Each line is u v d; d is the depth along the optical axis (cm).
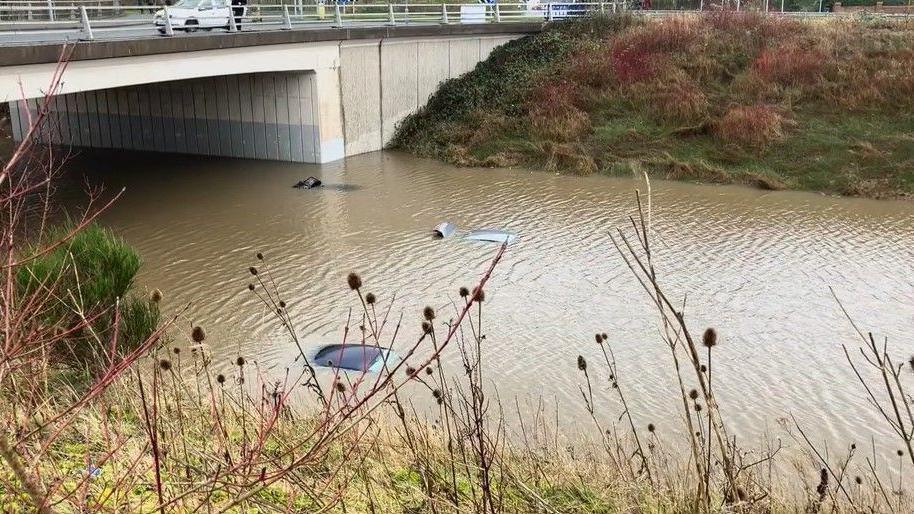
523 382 1077
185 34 2108
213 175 2473
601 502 472
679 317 312
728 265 1599
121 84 1939
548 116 2842
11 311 369
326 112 2656
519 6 4153
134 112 2883
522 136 2817
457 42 3222
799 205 2148
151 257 1647
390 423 627
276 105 2667
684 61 3019
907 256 1670
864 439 948
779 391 1073
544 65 3231
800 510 511
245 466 323
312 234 1827
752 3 3566
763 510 452
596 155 2608
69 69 1788
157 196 2186
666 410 1005
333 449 493
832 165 2414
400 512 417
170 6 2462
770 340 1238
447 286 1471
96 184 2320
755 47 3077
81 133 2989
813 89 2778
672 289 1458
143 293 1411
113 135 2944
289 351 1162
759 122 2581
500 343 1210
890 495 693
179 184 2341
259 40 2316
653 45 3155
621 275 1534
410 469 480
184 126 2825
